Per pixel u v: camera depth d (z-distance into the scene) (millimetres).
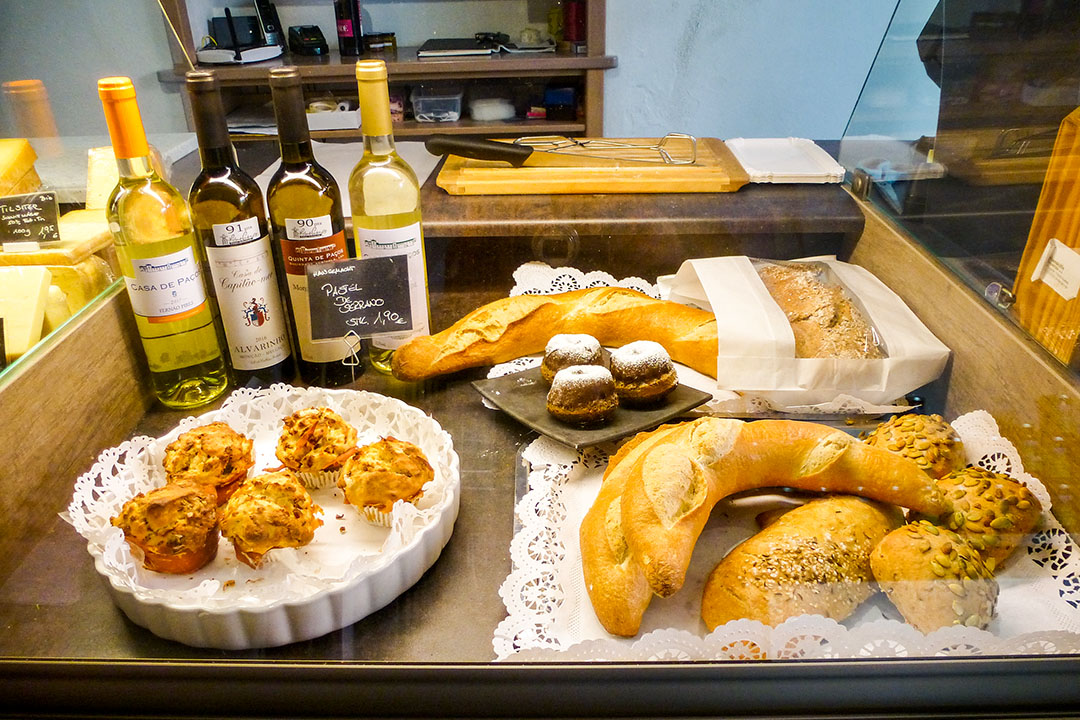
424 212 1375
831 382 1037
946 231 1152
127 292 1095
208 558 818
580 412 1003
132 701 757
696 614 748
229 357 1132
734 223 1335
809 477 827
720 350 1071
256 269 1060
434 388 1174
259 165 1293
